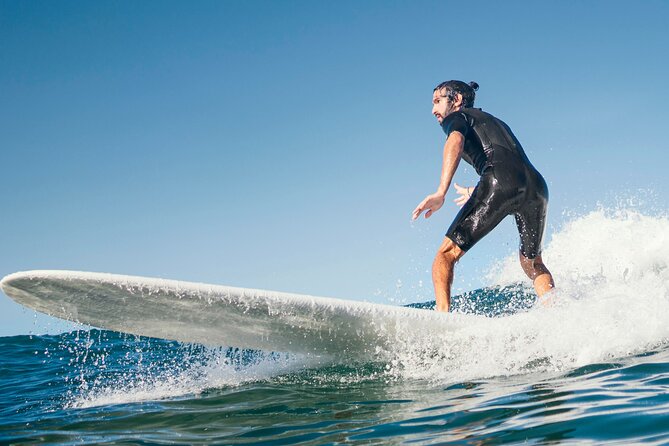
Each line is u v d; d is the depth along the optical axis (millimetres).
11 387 4258
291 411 2660
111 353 5941
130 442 2350
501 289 6348
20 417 3043
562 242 6734
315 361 3684
